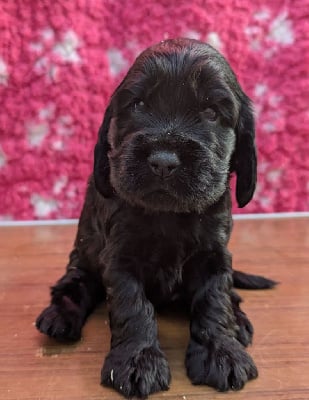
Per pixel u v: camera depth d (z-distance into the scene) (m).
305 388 0.25
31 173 0.54
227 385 0.24
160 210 0.27
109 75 0.54
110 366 0.25
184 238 0.29
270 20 0.55
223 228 0.30
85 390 0.24
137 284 0.28
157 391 0.24
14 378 0.25
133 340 0.26
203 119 0.27
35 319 0.32
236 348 0.26
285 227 0.54
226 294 0.29
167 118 0.27
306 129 0.56
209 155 0.26
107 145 0.31
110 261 0.29
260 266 0.42
